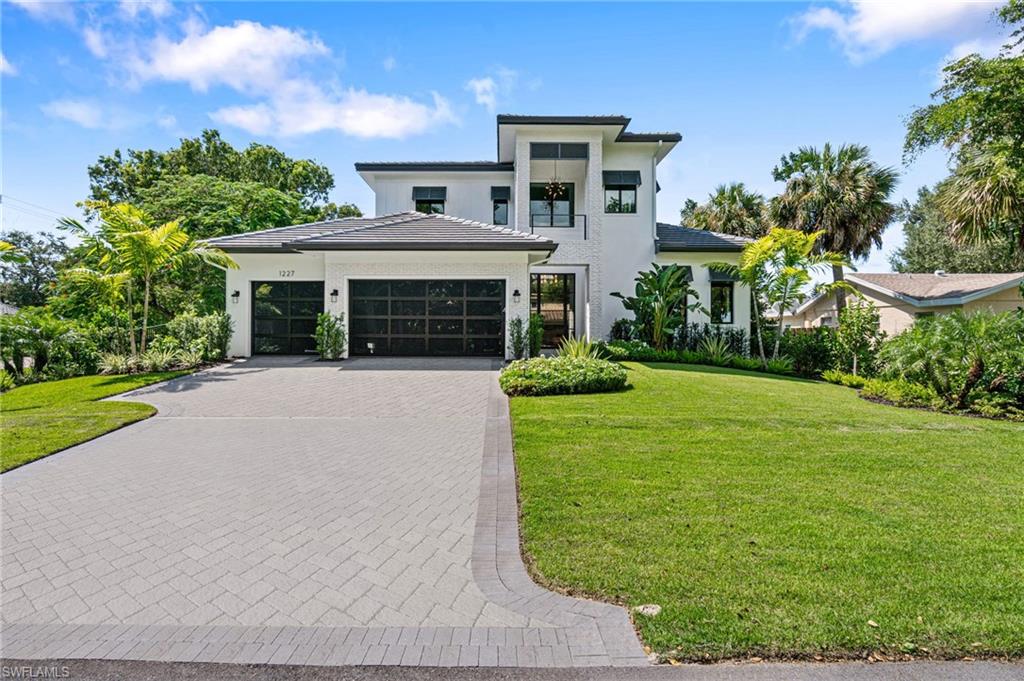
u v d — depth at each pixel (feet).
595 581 10.87
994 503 15.17
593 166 62.85
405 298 51.80
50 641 9.49
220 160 104.22
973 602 9.79
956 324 33.09
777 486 16.66
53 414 29.04
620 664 8.49
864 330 47.19
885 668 8.17
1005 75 38.88
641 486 16.65
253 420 28.19
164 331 51.39
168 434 25.35
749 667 8.25
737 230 96.84
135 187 102.12
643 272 61.98
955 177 43.70
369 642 9.30
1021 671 8.07
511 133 62.95
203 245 53.62
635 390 36.29
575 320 69.41
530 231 63.72
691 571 11.10
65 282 54.13
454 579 11.55
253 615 10.27
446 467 20.13
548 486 16.65
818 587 10.36
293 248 48.39
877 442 22.44
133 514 15.58
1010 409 30.22
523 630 9.52
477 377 41.24
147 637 9.60
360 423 27.45
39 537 14.05
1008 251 70.54
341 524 14.76
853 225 67.77
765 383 41.98
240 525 14.74
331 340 50.42
